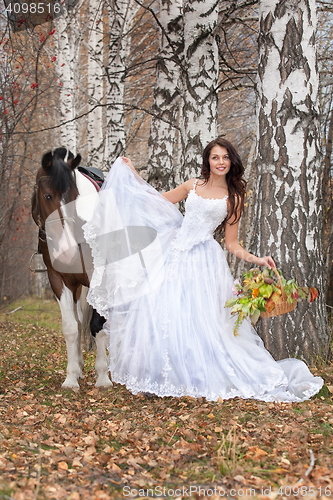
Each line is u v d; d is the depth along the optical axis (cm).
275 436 303
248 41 1216
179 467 263
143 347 377
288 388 376
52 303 1439
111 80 910
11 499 218
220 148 388
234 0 645
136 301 387
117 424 334
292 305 366
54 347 704
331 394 384
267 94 468
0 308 1036
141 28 1330
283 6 459
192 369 367
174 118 813
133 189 416
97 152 1094
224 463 256
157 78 812
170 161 823
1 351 660
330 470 248
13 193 1038
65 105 1038
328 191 886
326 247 847
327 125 1034
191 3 601
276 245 465
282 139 464
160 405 376
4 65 829
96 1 1159
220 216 393
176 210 423
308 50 461
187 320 376
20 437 304
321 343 462
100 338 428
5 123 810
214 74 613
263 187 473
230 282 397
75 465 263
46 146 1453
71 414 354
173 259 397
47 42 1250
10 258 1320
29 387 437
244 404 365
